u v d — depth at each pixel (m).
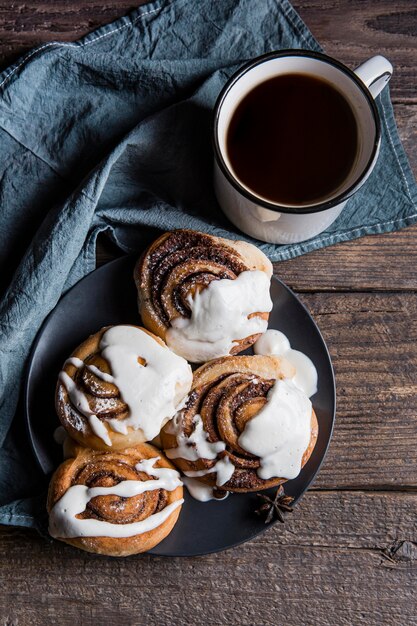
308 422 0.63
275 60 0.61
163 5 0.67
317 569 0.67
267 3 0.67
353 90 0.61
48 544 0.67
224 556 0.67
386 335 0.68
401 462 0.68
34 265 0.64
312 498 0.68
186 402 0.64
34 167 0.67
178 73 0.66
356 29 0.69
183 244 0.65
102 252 0.68
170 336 0.64
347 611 0.67
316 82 0.62
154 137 0.66
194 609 0.67
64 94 0.67
